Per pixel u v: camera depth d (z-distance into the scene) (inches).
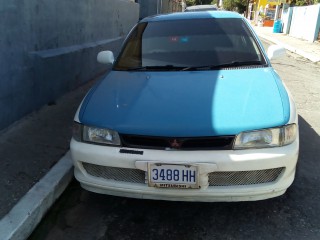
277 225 95.3
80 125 95.0
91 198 111.9
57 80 195.2
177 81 108.3
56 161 124.8
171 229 95.5
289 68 358.9
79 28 233.1
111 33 323.3
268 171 88.1
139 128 87.1
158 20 146.9
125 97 100.7
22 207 95.7
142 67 124.2
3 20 138.0
